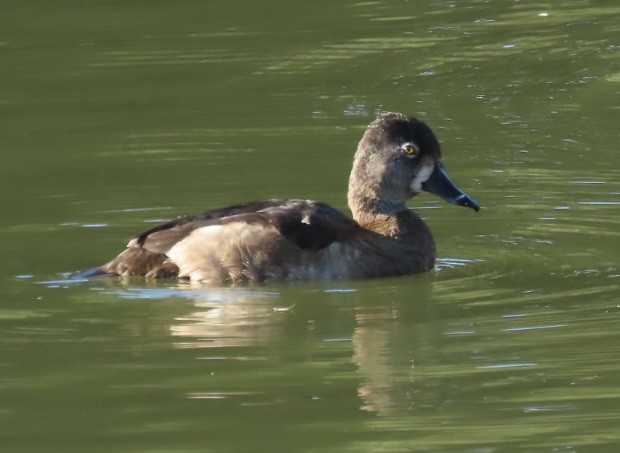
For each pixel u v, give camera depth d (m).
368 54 22.06
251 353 11.34
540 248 14.17
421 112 19.53
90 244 14.30
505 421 9.91
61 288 12.95
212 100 20.02
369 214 13.95
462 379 10.77
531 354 11.20
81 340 11.66
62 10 24.45
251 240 13.12
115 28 23.53
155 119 19.20
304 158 17.36
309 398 10.38
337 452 9.47
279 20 23.83
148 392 10.50
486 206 15.61
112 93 20.52
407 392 10.44
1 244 14.27
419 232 13.77
